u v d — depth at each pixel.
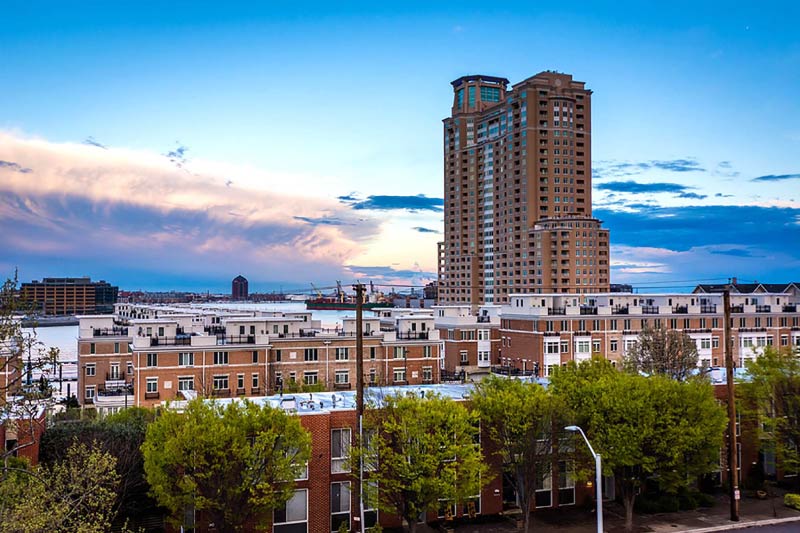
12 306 27.55
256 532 45.84
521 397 50.00
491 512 53.25
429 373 100.69
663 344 91.69
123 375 99.94
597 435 50.03
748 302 124.81
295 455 43.12
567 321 112.56
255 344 89.38
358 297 46.09
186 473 41.75
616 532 49.91
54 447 50.19
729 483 56.31
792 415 57.88
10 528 28.06
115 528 46.84
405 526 50.53
